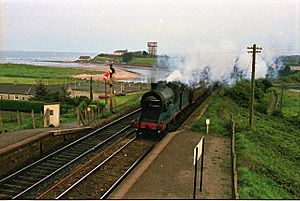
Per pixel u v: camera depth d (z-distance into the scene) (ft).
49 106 95.04
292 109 183.52
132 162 63.21
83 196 48.24
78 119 92.17
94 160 63.46
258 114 142.41
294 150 92.38
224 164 63.41
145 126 78.02
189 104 112.16
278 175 65.36
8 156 60.75
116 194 47.65
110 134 84.43
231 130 85.46
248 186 52.90
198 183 53.78
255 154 73.51
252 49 97.40
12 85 214.28
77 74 414.41
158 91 80.23
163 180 54.03
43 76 370.53
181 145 73.46
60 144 78.02
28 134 73.36
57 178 55.47
